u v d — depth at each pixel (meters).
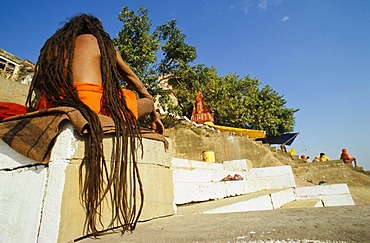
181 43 14.17
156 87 12.83
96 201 1.41
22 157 1.51
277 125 24.72
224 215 1.88
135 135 1.87
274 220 1.39
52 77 1.70
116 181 1.58
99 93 1.76
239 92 24.48
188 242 1.05
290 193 6.36
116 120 1.69
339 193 6.09
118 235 1.42
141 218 1.82
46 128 1.42
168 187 2.25
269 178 7.41
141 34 11.78
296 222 1.25
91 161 1.42
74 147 1.41
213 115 20.70
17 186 1.49
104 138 1.63
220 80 22.27
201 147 13.35
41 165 1.42
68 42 1.83
